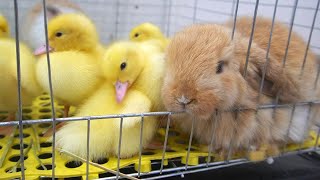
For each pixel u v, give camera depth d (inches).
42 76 10.9
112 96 10.7
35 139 11.2
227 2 16.3
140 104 10.0
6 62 10.8
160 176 10.1
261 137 11.4
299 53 11.7
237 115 10.6
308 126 12.4
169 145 11.5
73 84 10.9
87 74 11.0
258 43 11.4
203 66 9.7
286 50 10.9
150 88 10.8
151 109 10.8
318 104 12.3
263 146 11.4
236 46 10.5
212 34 10.4
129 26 20.4
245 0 15.1
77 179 9.9
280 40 11.7
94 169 9.4
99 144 10.0
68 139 9.9
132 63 10.7
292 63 11.3
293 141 12.4
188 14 19.2
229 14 16.0
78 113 10.7
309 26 13.3
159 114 9.7
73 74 10.8
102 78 11.4
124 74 10.6
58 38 11.3
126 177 9.4
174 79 9.8
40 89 11.7
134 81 11.0
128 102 10.1
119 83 10.6
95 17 19.6
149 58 11.4
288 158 13.4
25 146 10.8
